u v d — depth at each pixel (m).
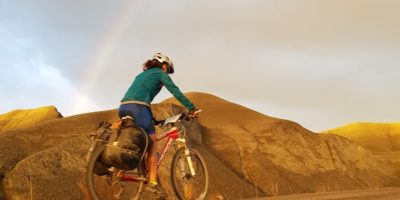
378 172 57.28
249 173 45.62
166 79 6.05
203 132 51.53
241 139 52.22
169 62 6.36
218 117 67.31
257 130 55.62
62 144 19.75
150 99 6.05
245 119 65.38
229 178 35.41
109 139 5.64
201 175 6.53
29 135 26.14
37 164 18.12
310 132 58.22
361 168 56.28
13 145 23.62
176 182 6.34
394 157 68.19
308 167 50.22
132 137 5.61
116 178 5.68
